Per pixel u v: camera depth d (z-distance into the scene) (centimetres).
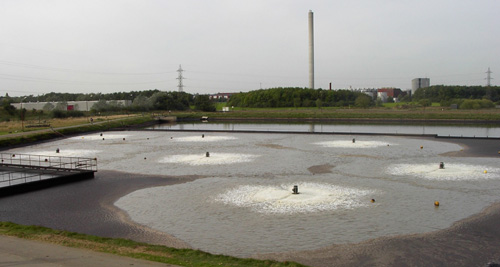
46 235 1877
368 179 3472
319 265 1767
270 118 13362
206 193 3050
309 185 3256
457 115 11481
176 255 1645
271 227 2264
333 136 7144
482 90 19575
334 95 19725
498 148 5281
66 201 2867
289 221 2361
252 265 1567
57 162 4550
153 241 2070
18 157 4991
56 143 6556
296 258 1847
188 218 2455
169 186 3306
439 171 3747
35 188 3222
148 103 16225
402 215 2453
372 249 1938
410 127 9631
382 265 1761
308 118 12794
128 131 8681
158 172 3922
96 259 1532
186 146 5975
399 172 3756
